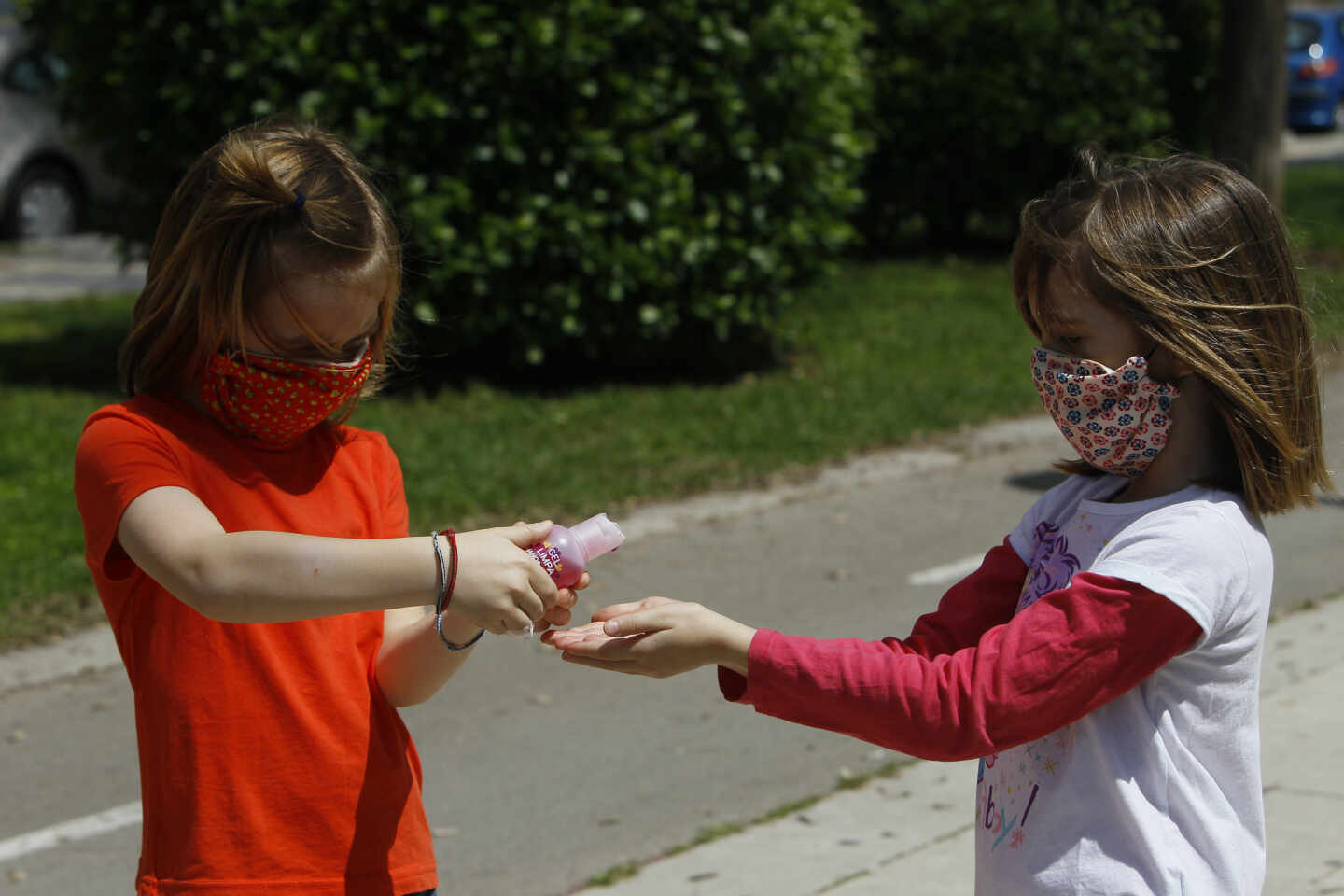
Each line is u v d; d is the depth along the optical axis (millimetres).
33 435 7809
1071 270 1747
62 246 16250
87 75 8703
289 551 1647
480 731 4594
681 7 8820
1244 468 1742
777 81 9141
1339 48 27031
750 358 10016
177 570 1672
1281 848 3586
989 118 14375
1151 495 1804
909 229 15867
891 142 14852
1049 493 1993
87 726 4641
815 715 1726
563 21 8438
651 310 8828
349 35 8258
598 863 3672
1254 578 1720
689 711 4777
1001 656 1679
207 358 1792
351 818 1824
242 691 1789
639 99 8742
